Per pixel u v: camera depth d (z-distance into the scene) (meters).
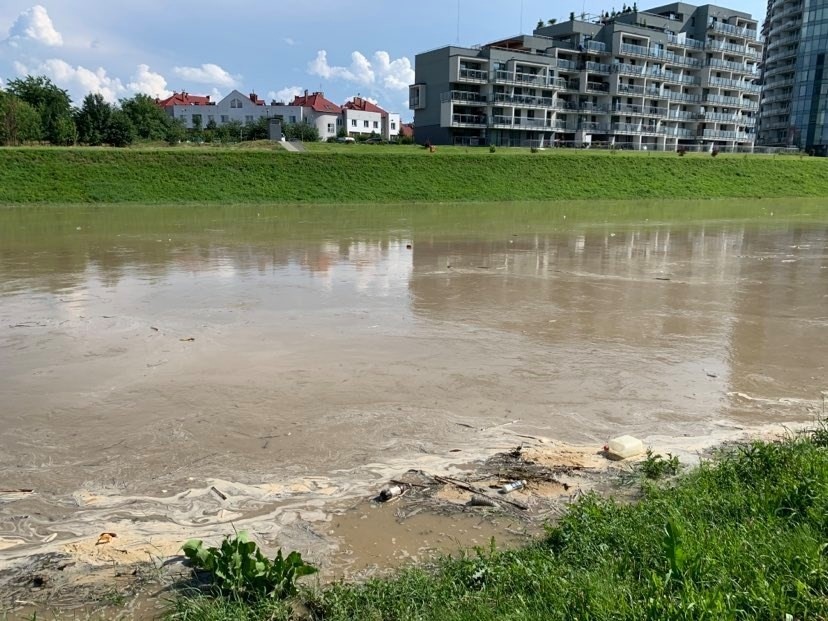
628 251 19.41
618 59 72.50
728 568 3.64
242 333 9.91
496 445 6.17
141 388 7.52
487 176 40.88
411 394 7.44
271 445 6.11
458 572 4.02
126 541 4.59
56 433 6.33
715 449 6.03
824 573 3.54
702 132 78.88
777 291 13.59
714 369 8.48
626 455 5.86
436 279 14.62
